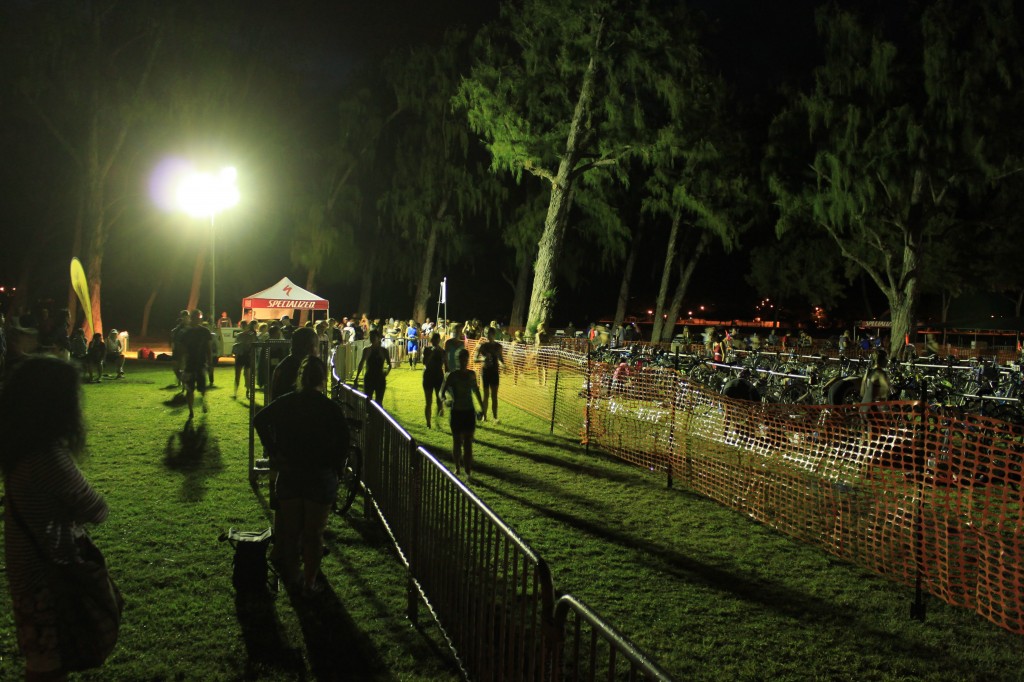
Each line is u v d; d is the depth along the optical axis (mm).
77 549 2900
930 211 30984
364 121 41531
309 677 4223
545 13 28516
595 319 68250
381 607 5215
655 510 8047
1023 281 39750
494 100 29422
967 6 28406
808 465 7781
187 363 12820
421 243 45500
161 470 9062
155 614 4965
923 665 4586
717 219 37031
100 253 31969
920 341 44250
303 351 6992
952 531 6770
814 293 46500
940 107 29219
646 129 28953
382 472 6719
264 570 5301
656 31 27844
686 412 9656
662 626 5047
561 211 29984
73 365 2953
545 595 2871
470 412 9391
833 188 31219
